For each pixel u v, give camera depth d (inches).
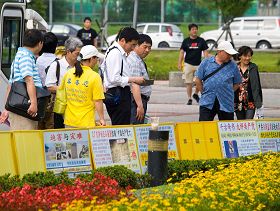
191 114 1058.1
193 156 670.5
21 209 451.2
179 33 2320.4
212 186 531.2
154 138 585.9
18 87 590.6
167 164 595.8
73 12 2751.0
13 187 512.4
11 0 779.4
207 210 466.0
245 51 746.8
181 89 1402.6
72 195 479.5
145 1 2689.5
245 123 703.1
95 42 1370.6
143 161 621.3
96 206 453.1
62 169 577.3
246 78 749.3
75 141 585.9
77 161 585.6
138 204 460.4
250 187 528.7
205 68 716.7
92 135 595.8
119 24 2662.4
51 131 574.9
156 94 1310.3
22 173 556.1
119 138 609.9
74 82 608.1
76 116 608.7
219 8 1865.2
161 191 518.3
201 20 2689.5
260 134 708.7
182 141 665.6
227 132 691.4
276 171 589.0
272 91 1393.9
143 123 674.8
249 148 701.3
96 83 606.9
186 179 560.7
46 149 571.2
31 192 497.4
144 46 681.6
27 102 587.8
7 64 772.6
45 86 645.3
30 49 594.9
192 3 2684.5
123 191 509.0
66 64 644.7
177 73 1453.0
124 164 610.9
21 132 559.5
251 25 2247.8
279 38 2229.3
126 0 2659.9
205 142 677.9
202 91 721.0
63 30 2255.2
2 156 547.8
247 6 1865.2
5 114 614.2
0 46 765.9
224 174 577.6
